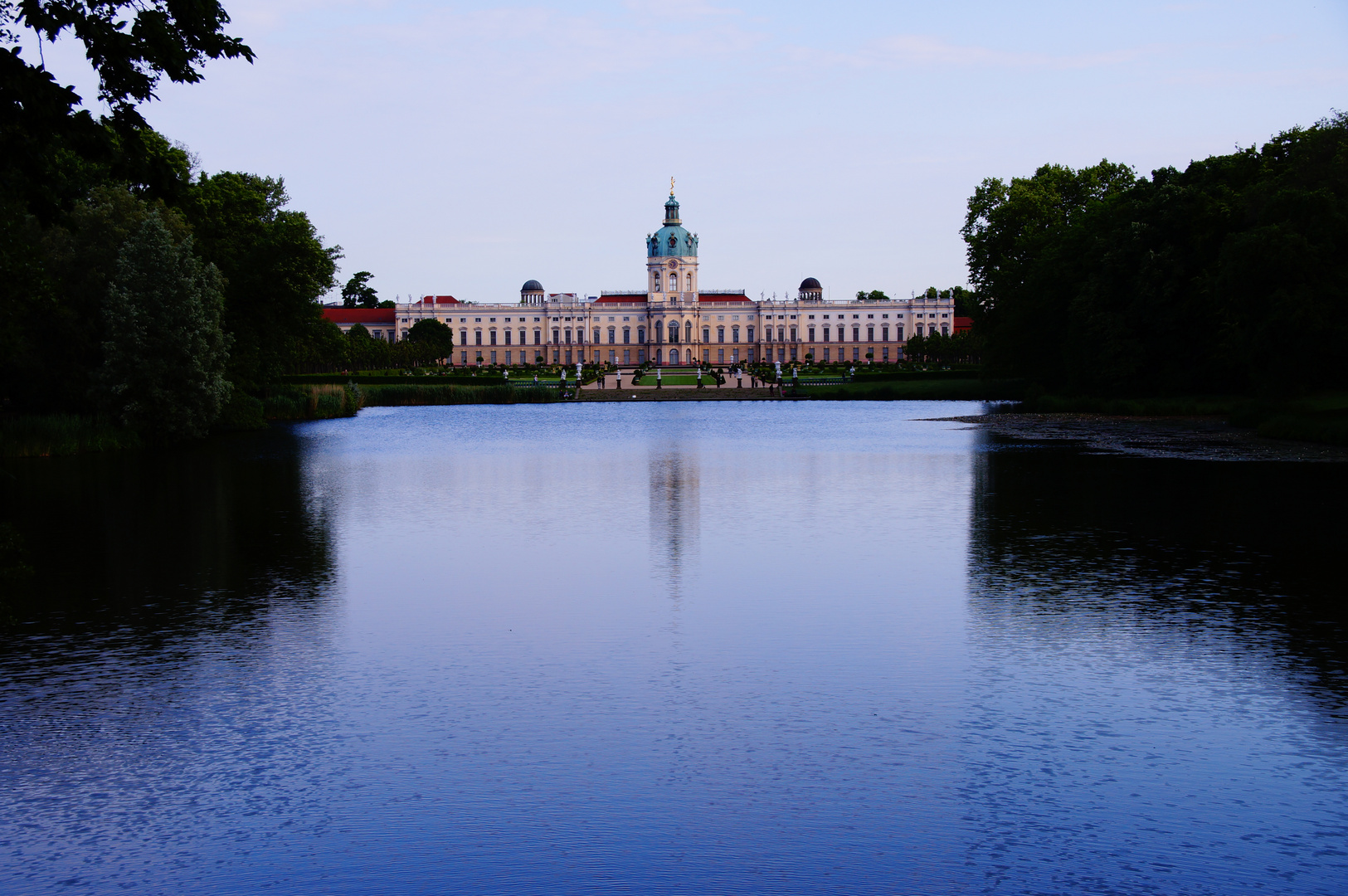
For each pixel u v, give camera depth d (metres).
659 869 13.24
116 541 32.34
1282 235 60.19
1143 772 15.59
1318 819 14.29
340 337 125.31
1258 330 61.44
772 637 21.94
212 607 24.44
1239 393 77.69
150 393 60.19
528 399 121.75
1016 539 31.50
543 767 15.90
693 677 19.59
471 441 67.88
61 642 21.78
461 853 13.63
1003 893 12.74
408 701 18.52
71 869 13.35
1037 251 95.62
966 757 16.14
